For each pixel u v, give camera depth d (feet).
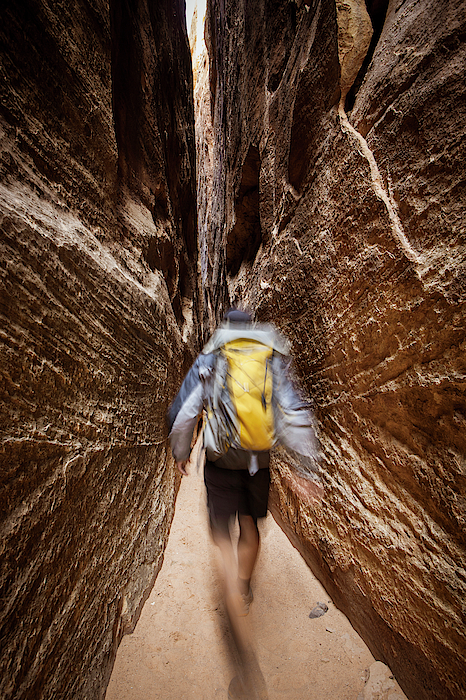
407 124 5.58
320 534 7.54
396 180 5.76
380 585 5.65
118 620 5.96
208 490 6.21
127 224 8.91
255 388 5.84
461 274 4.40
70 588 4.48
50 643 3.90
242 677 5.62
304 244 9.04
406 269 5.31
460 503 4.43
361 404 6.41
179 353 13.70
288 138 11.01
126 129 9.96
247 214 19.80
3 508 3.34
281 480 10.06
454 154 4.71
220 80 27.68
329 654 6.05
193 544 9.13
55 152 5.69
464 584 4.28
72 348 5.01
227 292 22.75
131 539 6.77
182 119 20.10
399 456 5.45
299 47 10.68
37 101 5.32
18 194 4.54
